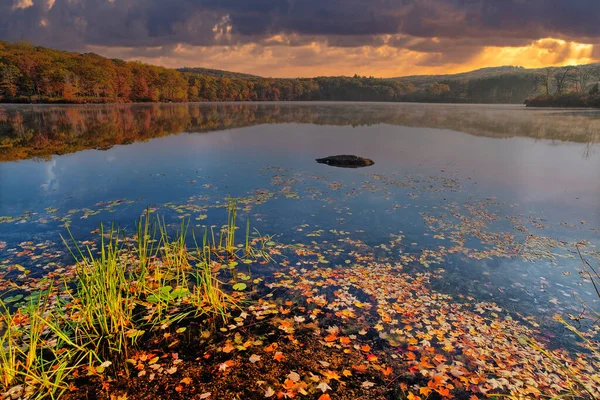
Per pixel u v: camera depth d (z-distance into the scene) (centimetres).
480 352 364
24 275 494
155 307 428
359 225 719
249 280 500
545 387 321
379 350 364
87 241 616
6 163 1347
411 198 913
